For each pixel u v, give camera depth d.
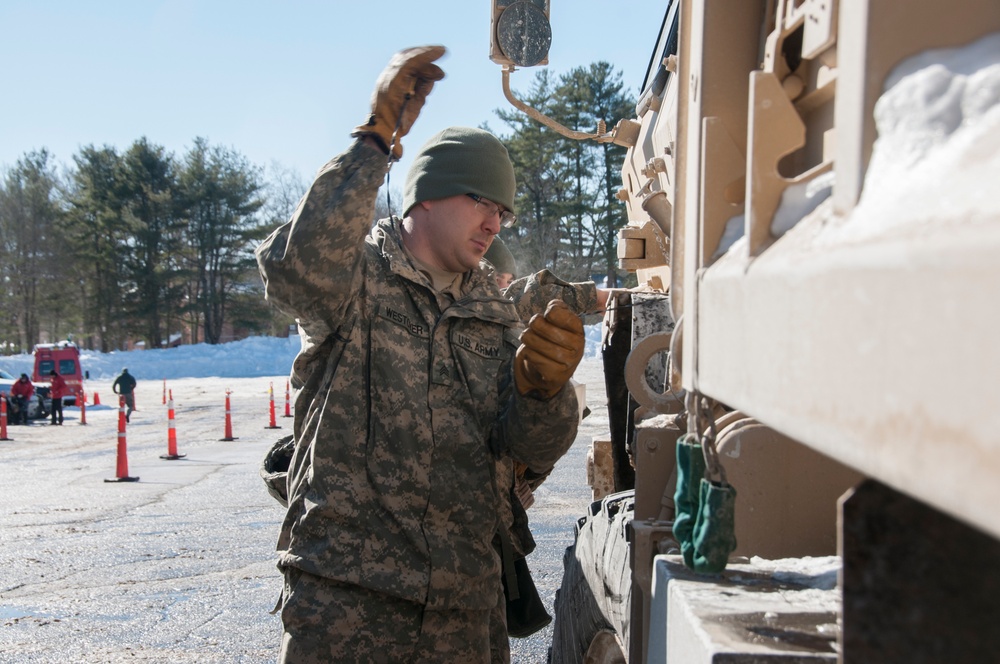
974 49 0.77
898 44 0.81
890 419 0.64
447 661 2.21
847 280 0.71
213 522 8.38
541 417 2.25
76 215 63.62
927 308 0.59
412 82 2.14
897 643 0.75
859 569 0.76
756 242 1.02
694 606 1.23
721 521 1.28
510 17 3.65
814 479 1.66
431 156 2.43
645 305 2.78
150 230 62.12
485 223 2.45
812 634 1.12
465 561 2.24
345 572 2.14
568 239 47.50
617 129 3.63
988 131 0.67
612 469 3.12
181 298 63.84
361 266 2.33
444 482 2.26
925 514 0.75
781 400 0.84
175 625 5.25
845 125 0.85
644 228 3.08
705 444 1.29
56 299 64.94
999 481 0.51
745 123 1.33
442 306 2.39
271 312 66.06
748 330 0.95
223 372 48.84
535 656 4.62
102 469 12.72
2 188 66.25
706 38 1.35
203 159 63.88
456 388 2.34
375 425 2.24
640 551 1.70
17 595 5.95
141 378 48.19
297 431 2.39
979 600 0.73
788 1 1.18
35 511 9.20
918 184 0.70
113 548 7.32
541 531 7.18
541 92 47.88
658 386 2.76
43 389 24.91
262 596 5.82
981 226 0.56
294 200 66.75
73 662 4.67
